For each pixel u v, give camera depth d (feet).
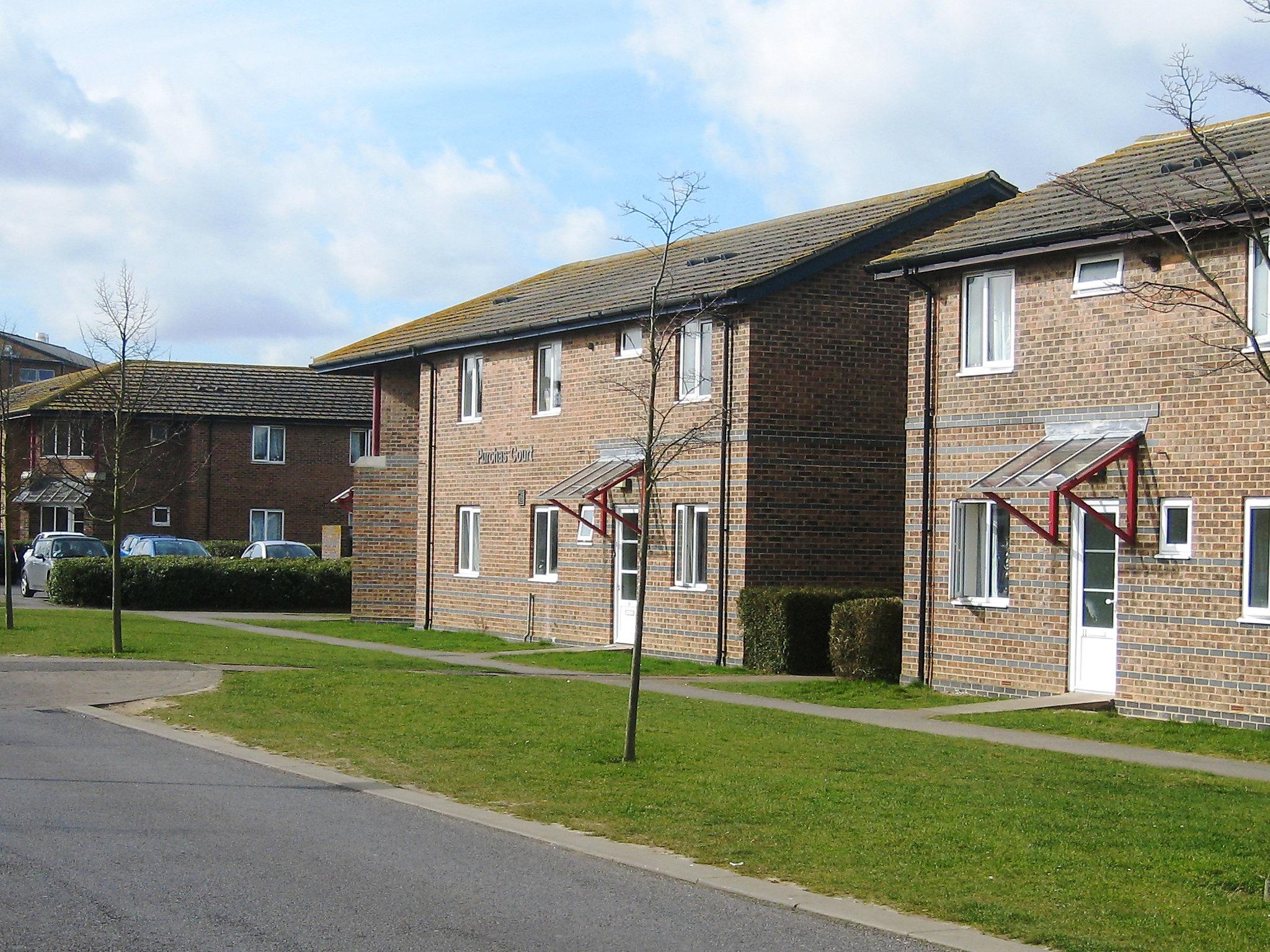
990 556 65.77
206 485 174.29
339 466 181.06
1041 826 35.27
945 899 28.40
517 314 101.55
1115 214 57.82
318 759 45.19
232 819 35.42
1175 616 56.65
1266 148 60.80
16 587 155.94
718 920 27.12
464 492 105.40
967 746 49.78
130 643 82.07
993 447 65.16
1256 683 53.88
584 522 87.92
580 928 26.32
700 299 77.10
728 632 80.07
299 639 93.97
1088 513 60.08
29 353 301.43
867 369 82.48
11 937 24.79
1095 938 25.71
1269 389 53.78
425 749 47.11
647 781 41.52
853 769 43.80
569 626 94.12
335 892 28.40
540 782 41.34
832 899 28.50
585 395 92.32
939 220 83.61
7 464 94.94
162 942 24.70
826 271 81.20
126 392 89.40
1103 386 60.18
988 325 65.98
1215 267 55.77
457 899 28.22
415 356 109.60
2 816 34.99
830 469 81.35
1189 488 56.49
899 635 71.41
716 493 81.00
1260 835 34.37
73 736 49.49
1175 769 45.78
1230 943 25.46
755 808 37.52
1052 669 62.23
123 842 32.48
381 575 115.44
